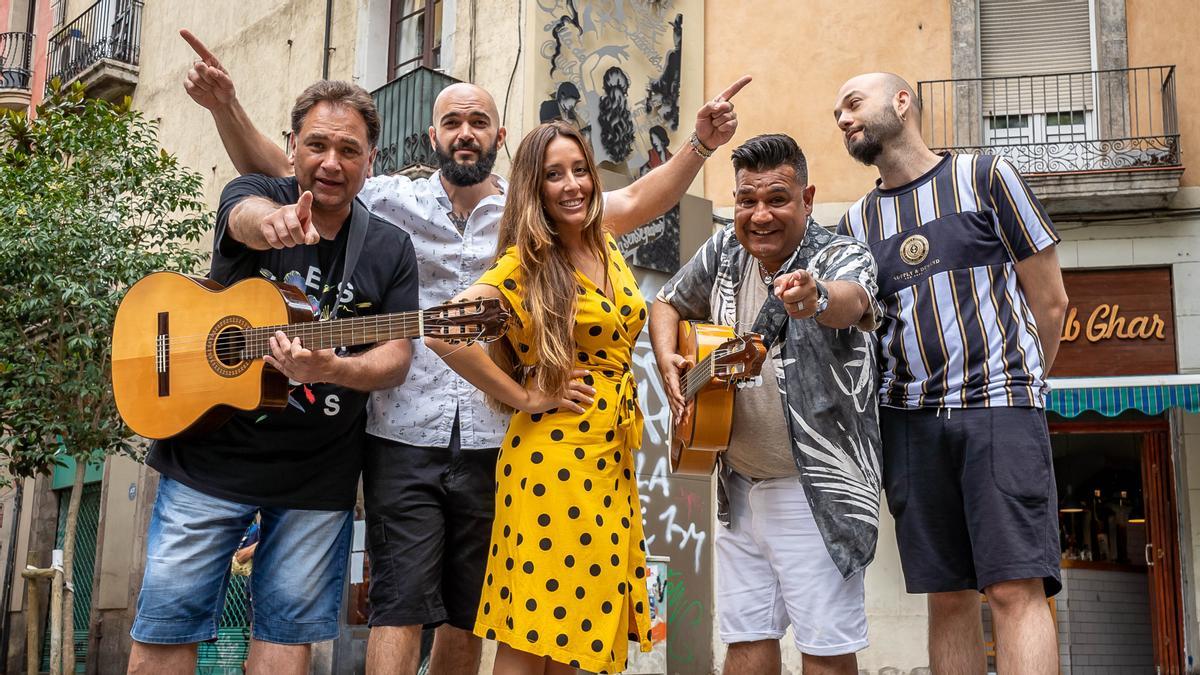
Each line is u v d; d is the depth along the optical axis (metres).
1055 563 3.72
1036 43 11.41
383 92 11.33
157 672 3.46
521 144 3.39
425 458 4.02
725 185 11.37
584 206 3.38
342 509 3.70
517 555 3.22
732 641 3.95
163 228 14.11
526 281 3.31
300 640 3.62
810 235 3.79
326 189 3.55
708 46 11.78
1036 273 3.90
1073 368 10.73
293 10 13.68
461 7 11.41
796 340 3.73
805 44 11.50
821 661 3.69
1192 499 10.23
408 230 4.31
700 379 3.74
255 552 3.67
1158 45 10.96
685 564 10.32
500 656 3.26
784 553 3.75
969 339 3.87
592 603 3.17
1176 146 10.59
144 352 3.55
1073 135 11.19
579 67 10.82
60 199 11.08
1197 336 10.40
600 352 3.35
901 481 4.00
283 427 3.53
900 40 11.34
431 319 3.16
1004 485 3.74
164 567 3.45
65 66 17.50
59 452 12.13
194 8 15.43
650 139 11.23
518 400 3.22
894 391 4.02
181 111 15.29
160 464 3.52
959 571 3.94
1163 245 10.59
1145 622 10.84
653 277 10.51
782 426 3.76
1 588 17.08
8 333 10.75
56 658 10.53
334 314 3.63
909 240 4.01
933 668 4.11
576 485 3.22
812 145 11.30
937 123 11.19
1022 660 3.66
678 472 4.07
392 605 3.98
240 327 3.45
